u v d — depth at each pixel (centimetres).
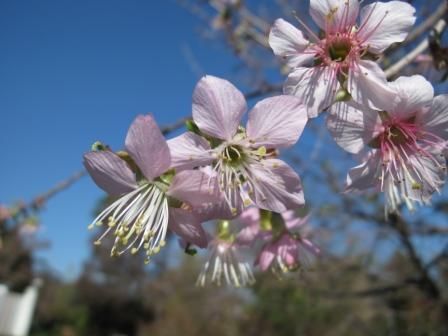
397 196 9
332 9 8
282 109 8
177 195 8
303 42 8
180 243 10
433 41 10
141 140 8
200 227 8
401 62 10
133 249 8
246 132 8
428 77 11
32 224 27
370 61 8
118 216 8
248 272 11
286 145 8
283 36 9
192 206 8
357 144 8
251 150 8
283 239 11
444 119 8
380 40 8
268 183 8
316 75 8
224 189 8
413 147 9
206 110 8
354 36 8
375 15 8
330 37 8
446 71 10
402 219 27
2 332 82
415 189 9
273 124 8
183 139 8
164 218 8
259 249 12
